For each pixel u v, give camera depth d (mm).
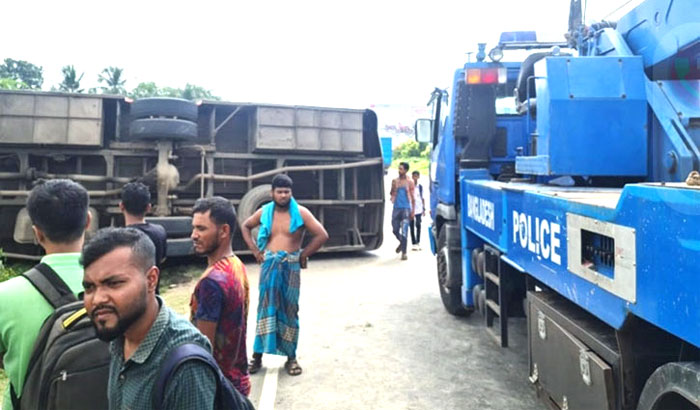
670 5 3377
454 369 4324
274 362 4531
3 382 3832
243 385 2615
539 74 3709
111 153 8570
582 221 2357
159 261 3402
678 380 1740
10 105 8008
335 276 8203
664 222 1734
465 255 5137
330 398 3791
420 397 3799
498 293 4188
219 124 9555
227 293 2479
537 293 3125
